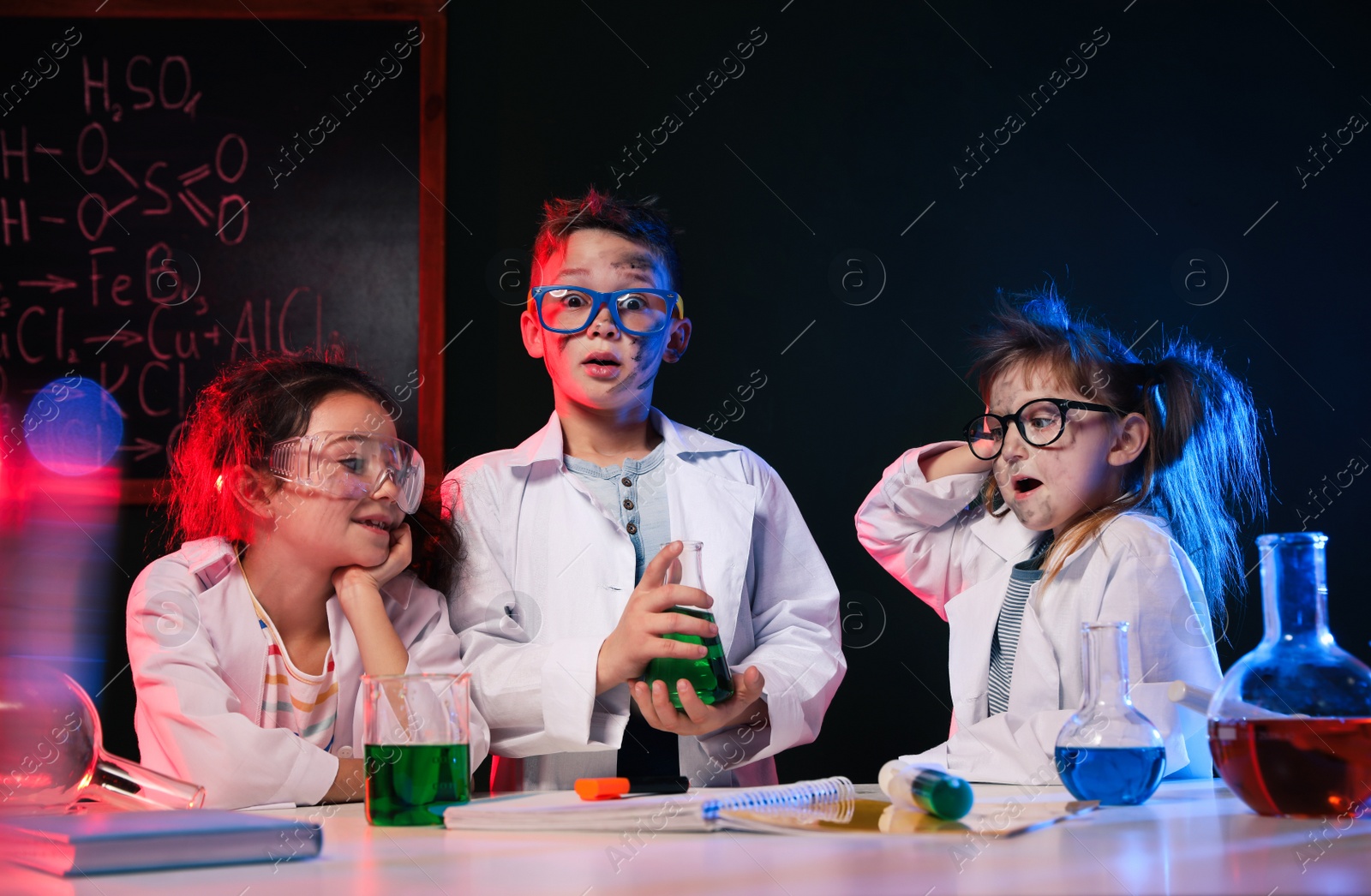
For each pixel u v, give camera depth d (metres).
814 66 2.37
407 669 1.18
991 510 1.51
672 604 1.11
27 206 2.25
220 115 2.28
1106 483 1.37
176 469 2.17
